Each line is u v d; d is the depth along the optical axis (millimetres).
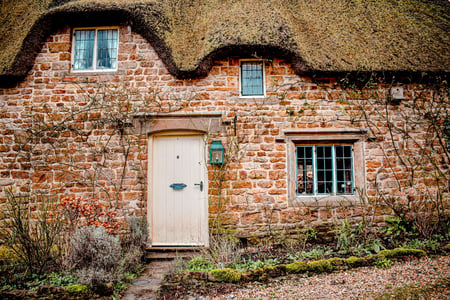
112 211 5465
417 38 6188
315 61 5598
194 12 6355
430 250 4785
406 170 5816
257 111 5789
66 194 5645
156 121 5762
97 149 5723
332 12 6594
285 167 5711
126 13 5707
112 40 6090
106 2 5746
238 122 5754
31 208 5590
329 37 6043
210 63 5668
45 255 4395
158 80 5828
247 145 5723
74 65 6027
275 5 6344
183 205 5738
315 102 5840
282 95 5816
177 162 5820
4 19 6434
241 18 5855
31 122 5758
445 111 5938
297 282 4117
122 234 5504
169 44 5613
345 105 5863
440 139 5828
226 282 4098
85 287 3781
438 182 5820
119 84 5828
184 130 5797
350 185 5898
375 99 5891
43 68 5863
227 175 5656
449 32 6395
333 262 4391
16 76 5625
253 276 4160
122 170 5691
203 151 5809
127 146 5738
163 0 6227
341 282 4004
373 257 4484
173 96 5789
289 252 5090
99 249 4223
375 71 5660
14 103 5789
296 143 5879
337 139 5812
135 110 5754
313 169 5891
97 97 5801
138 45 5906
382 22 6473
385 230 5566
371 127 5848
